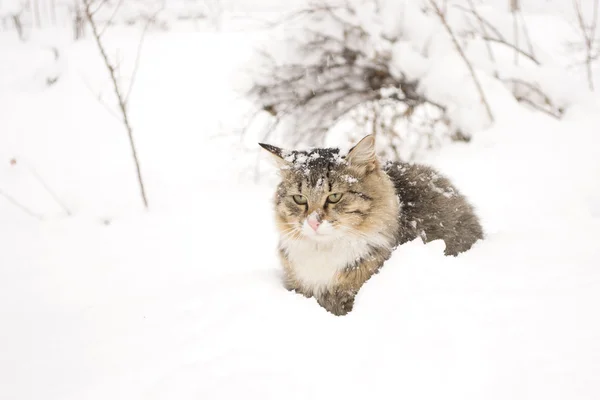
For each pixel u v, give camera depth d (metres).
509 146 7.14
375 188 4.25
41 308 5.17
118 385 2.95
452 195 4.75
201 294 3.98
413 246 3.78
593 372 2.49
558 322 2.87
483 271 3.55
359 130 7.75
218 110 9.52
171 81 10.28
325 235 4.07
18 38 11.84
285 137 8.12
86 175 8.19
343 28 8.00
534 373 2.54
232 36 11.64
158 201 7.54
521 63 8.43
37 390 3.05
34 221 7.25
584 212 5.70
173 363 3.08
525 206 6.02
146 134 9.06
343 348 3.01
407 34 8.11
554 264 3.58
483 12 8.88
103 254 6.36
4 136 9.09
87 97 9.93
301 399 2.66
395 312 3.21
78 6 11.50
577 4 9.64
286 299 3.71
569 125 7.34
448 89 7.75
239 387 2.77
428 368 2.71
